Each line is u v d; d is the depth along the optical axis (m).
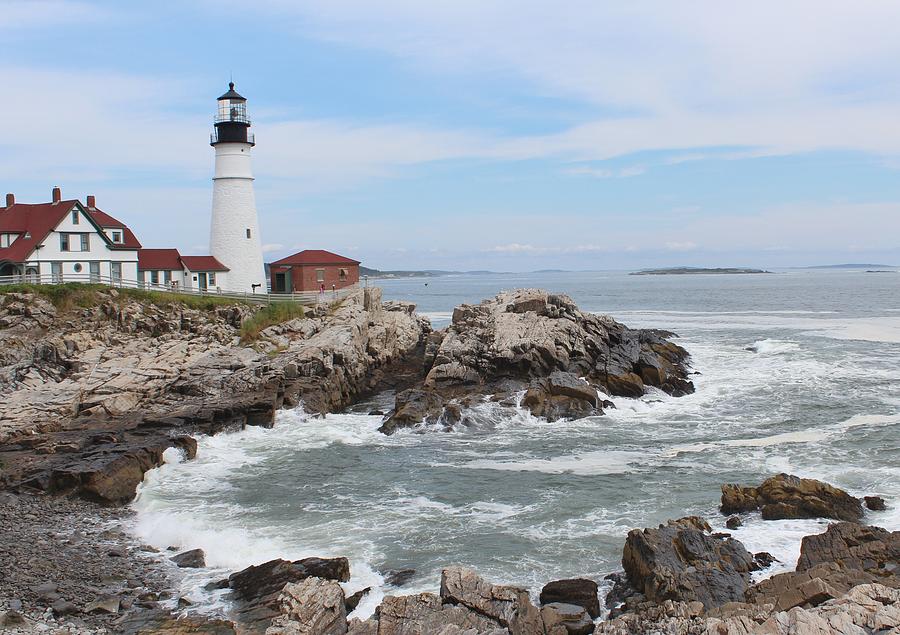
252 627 17.88
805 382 45.22
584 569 20.73
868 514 23.36
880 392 41.88
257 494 27.59
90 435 32.19
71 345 40.44
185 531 23.88
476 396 40.12
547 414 38.03
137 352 41.44
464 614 16.69
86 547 22.84
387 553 22.11
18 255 48.69
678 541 19.81
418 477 29.38
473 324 48.09
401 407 38.41
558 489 27.38
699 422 36.97
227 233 59.72
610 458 31.25
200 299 48.25
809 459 29.81
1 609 18.50
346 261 65.25
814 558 18.89
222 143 59.06
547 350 42.59
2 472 27.97
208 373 39.53
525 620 16.55
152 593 19.83
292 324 48.66
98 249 51.66
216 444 34.00
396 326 57.59
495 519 24.64
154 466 29.97
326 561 20.53
